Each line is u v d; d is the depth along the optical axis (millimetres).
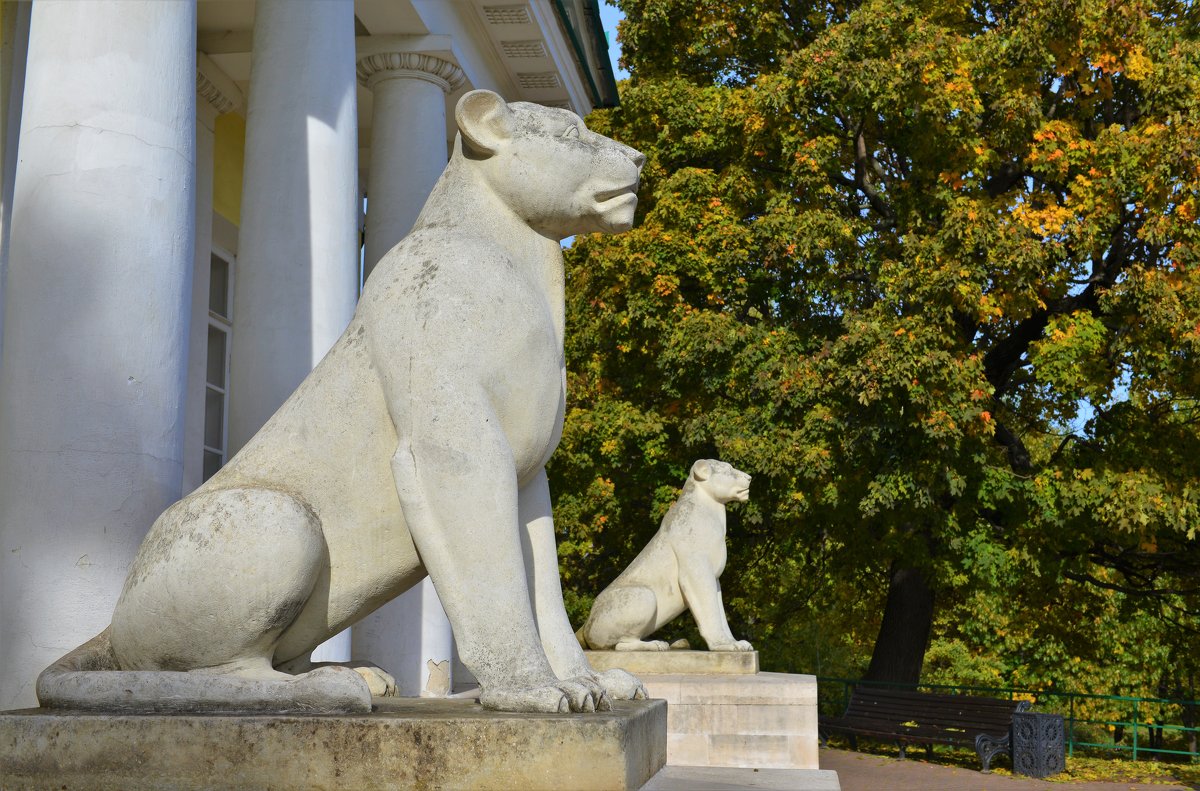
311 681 2775
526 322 3178
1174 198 15031
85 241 5078
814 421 15117
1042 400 18547
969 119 15539
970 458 15555
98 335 4992
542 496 3457
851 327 15156
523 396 3154
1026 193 16562
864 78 15297
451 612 2969
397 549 3156
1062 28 15633
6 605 4824
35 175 5211
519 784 2572
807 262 16328
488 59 12945
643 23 18828
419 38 11031
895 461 15172
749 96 17203
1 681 4766
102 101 5250
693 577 10484
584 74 14727
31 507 4848
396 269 3205
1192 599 20031
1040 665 27953
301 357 7723
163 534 3037
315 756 2598
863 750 18250
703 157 18109
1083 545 16500
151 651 3018
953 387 14742
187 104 5566
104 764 2639
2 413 5012
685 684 9289
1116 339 15477
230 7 10938
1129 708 27484
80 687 2803
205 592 2938
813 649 26922
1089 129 17500
